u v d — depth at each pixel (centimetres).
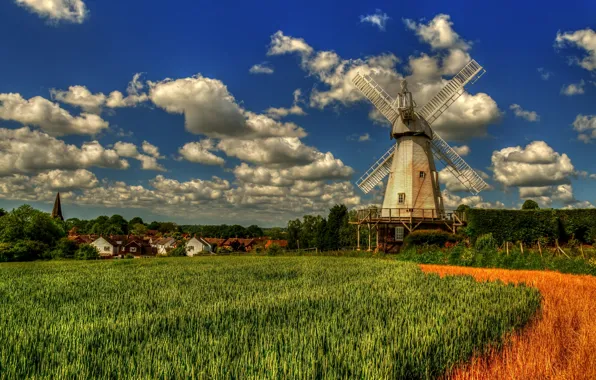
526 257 2992
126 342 809
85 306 1271
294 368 633
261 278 2198
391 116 4572
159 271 2650
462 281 1781
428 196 4253
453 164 4528
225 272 2514
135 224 17762
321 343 773
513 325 1002
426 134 4334
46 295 1564
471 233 4041
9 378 639
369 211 4372
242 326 928
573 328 1048
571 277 2189
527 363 729
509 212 4025
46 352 753
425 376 703
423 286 1627
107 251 10631
